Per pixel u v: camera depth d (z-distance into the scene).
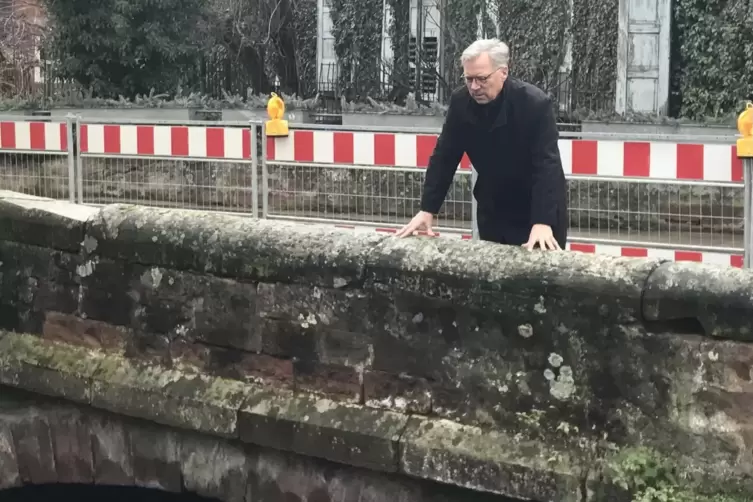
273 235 4.10
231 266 4.16
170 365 4.40
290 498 4.07
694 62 15.34
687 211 6.84
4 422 4.76
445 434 3.66
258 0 19.95
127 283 4.50
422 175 8.08
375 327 3.86
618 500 3.31
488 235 4.43
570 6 16.12
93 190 10.02
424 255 3.74
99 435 4.61
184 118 15.73
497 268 3.58
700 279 3.21
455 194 7.74
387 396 3.85
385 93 18.86
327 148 8.54
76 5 17.75
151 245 4.38
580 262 3.46
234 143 9.13
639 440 3.35
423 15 18.22
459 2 17.05
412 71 18.61
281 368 4.10
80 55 18.12
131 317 4.50
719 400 3.19
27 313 4.84
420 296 3.74
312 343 4.01
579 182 7.16
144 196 9.77
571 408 3.47
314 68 20.12
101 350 4.61
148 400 4.33
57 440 4.71
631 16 15.79
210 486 4.29
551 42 16.27
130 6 17.80
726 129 12.75
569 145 7.14
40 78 20.09
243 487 4.20
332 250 3.93
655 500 3.24
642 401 3.34
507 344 3.59
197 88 19.00
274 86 20.27
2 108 16.70
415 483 3.77
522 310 3.54
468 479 3.57
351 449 3.82
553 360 3.50
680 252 6.85
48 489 4.82
